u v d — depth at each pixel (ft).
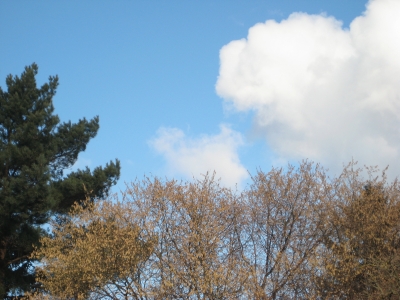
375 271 56.80
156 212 60.44
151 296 54.95
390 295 55.26
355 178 68.28
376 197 64.44
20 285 69.77
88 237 57.21
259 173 66.69
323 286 57.82
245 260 58.39
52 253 60.39
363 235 60.75
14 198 68.54
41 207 69.92
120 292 56.24
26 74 86.58
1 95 85.30
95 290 57.16
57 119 84.33
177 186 61.00
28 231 70.38
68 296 58.03
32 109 84.69
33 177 70.18
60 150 84.43
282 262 57.67
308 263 58.54
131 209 61.16
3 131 82.53
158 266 56.44
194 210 57.36
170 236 58.85
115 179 84.17
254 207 64.34
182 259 55.36
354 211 62.90
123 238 55.98
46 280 62.80
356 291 59.82
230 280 53.01
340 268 57.26
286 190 64.64
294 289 58.34
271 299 56.70
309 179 65.51
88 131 89.56
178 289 55.01
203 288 51.11
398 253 57.06
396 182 68.90
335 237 63.52
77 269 55.42
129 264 55.83
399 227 62.39
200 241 55.31
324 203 64.39
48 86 88.48
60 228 67.92
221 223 60.08
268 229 62.85
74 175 83.15
